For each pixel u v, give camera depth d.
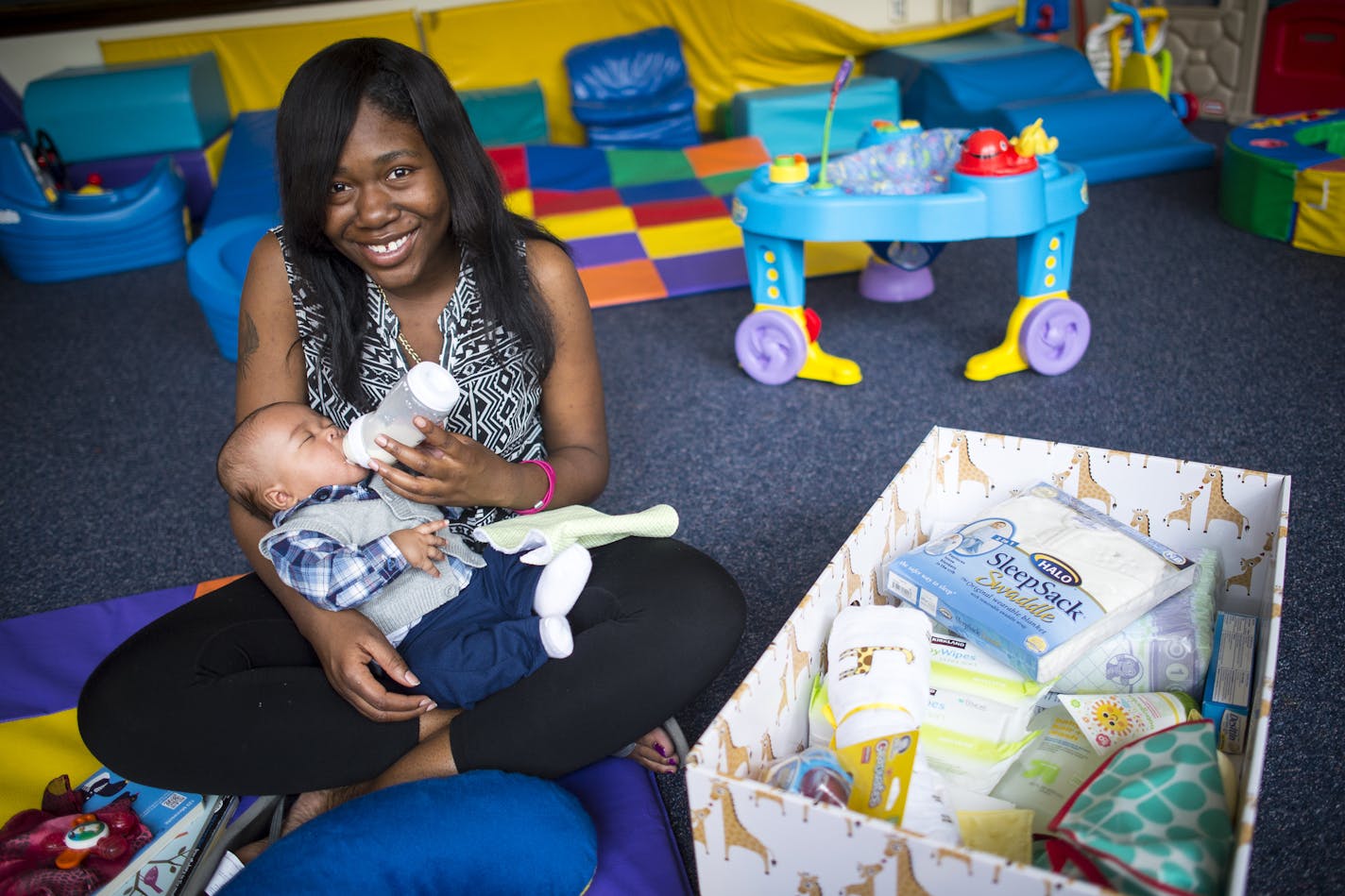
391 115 0.98
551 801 0.97
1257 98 3.52
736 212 2.02
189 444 2.12
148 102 3.32
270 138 3.38
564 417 1.26
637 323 2.45
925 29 3.88
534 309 1.16
